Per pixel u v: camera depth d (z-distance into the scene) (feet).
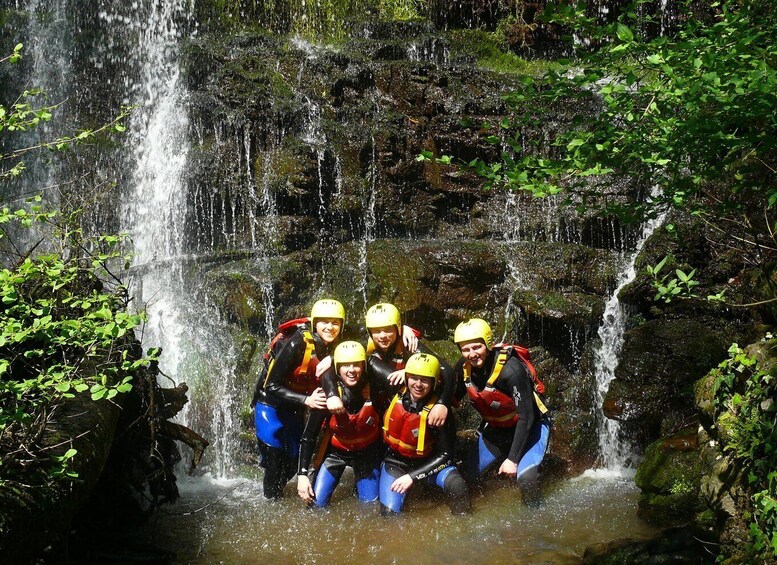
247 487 20.43
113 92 31.14
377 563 15.35
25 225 12.61
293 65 30.45
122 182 29.37
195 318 24.95
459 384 18.39
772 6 10.95
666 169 11.69
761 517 12.84
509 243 26.23
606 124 11.46
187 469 21.85
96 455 13.05
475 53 35.58
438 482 17.60
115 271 25.86
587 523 17.13
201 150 28.32
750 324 20.03
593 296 24.67
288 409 19.12
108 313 11.50
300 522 17.42
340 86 30.01
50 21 31.89
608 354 23.62
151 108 29.99
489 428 18.70
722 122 10.46
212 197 27.81
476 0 37.65
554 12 11.47
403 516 17.40
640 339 21.17
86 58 31.50
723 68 10.17
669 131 10.85
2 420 10.81
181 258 26.08
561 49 37.06
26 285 14.34
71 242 15.44
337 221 28.04
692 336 20.53
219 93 28.94
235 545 16.25
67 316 14.70
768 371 14.15
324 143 28.40
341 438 17.88
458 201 28.91
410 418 17.19
